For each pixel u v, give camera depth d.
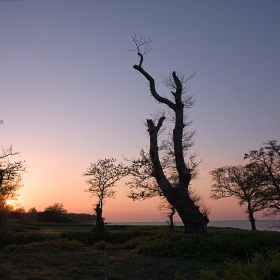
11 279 8.77
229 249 12.73
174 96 20.52
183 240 13.87
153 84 21.16
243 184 34.88
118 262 11.51
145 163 27.48
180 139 19.58
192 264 11.20
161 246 13.55
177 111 20.16
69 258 12.54
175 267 10.77
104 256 13.09
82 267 10.55
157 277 9.30
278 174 32.75
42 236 22.92
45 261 11.84
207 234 17.19
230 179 36.56
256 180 32.91
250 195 34.28
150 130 19.59
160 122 19.83
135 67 21.11
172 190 18.39
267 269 6.21
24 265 11.02
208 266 10.96
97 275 9.54
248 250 12.53
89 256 13.04
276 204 32.59
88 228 49.72
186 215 17.78
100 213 32.09
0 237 21.86
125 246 16.81
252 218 35.47
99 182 33.09
